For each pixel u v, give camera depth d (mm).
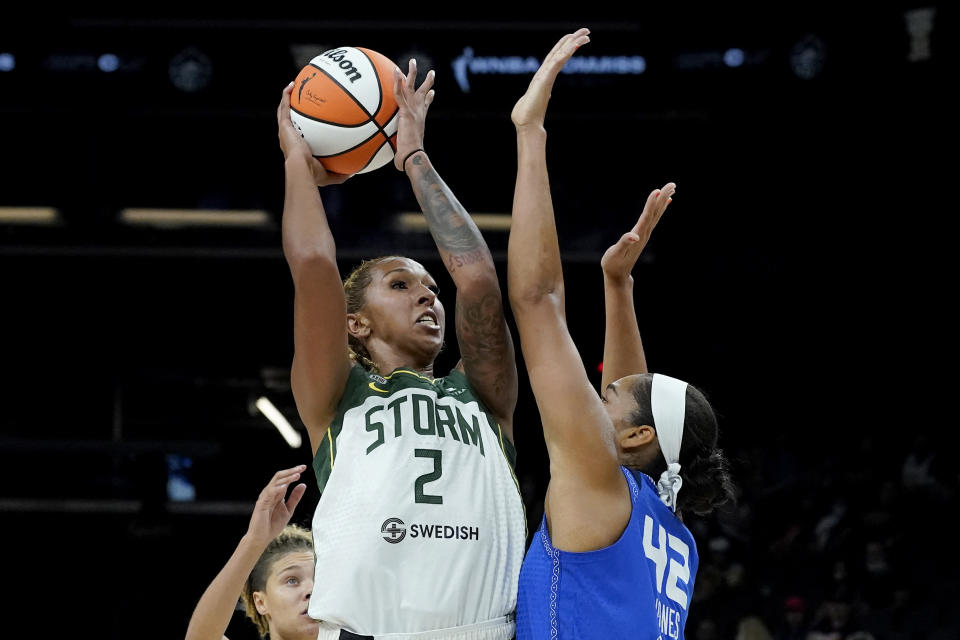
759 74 36188
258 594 10016
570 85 36406
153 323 39750
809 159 38406
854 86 35906
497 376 7797
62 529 38125
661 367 40750
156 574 37125
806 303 40469
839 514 36719
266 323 39938
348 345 8016
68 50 36406
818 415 40719
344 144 7770
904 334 40500
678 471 7234
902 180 38656
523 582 6910
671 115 36469
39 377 39656
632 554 6695
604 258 8594
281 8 35719
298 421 40062
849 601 33594
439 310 8148
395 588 6906
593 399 6793
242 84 36844
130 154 37938
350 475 7168
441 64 35875
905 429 40312
